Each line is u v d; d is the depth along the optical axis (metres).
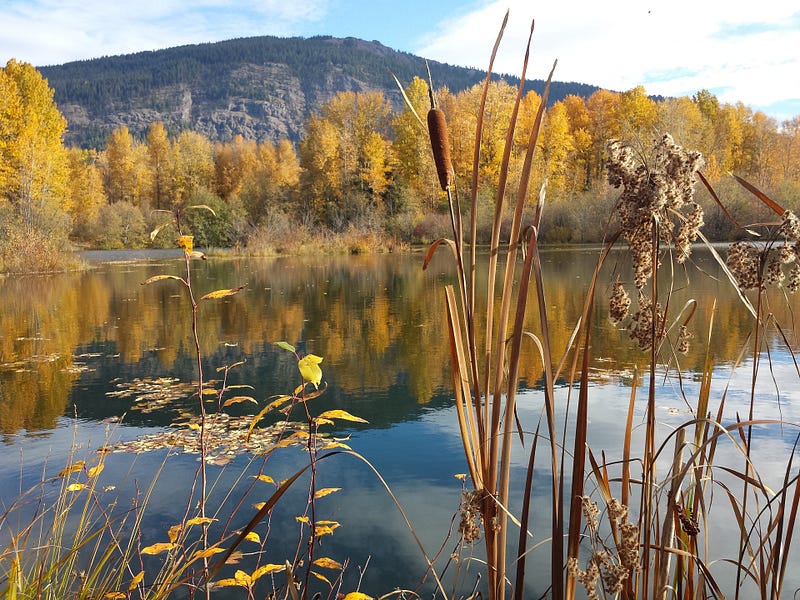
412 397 5.16
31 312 11.42
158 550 1.70
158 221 45.75
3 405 5.18
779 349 6.11
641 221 1.07
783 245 1.16
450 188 1.07
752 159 43.28
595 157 47.28
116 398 5.33
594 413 4.44
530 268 1.05
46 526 2.86
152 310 11.45
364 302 11.93
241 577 1.66
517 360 1.08
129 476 3.54
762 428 3.96
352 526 2.90
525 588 2.33
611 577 1.09
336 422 4.52
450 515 2.99
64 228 26.69
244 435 4.23
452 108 40.12
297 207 44.03
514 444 3.90
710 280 12.47
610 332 7.57
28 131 31.22
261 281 16.86
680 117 29.16
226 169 64.31
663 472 3.18
